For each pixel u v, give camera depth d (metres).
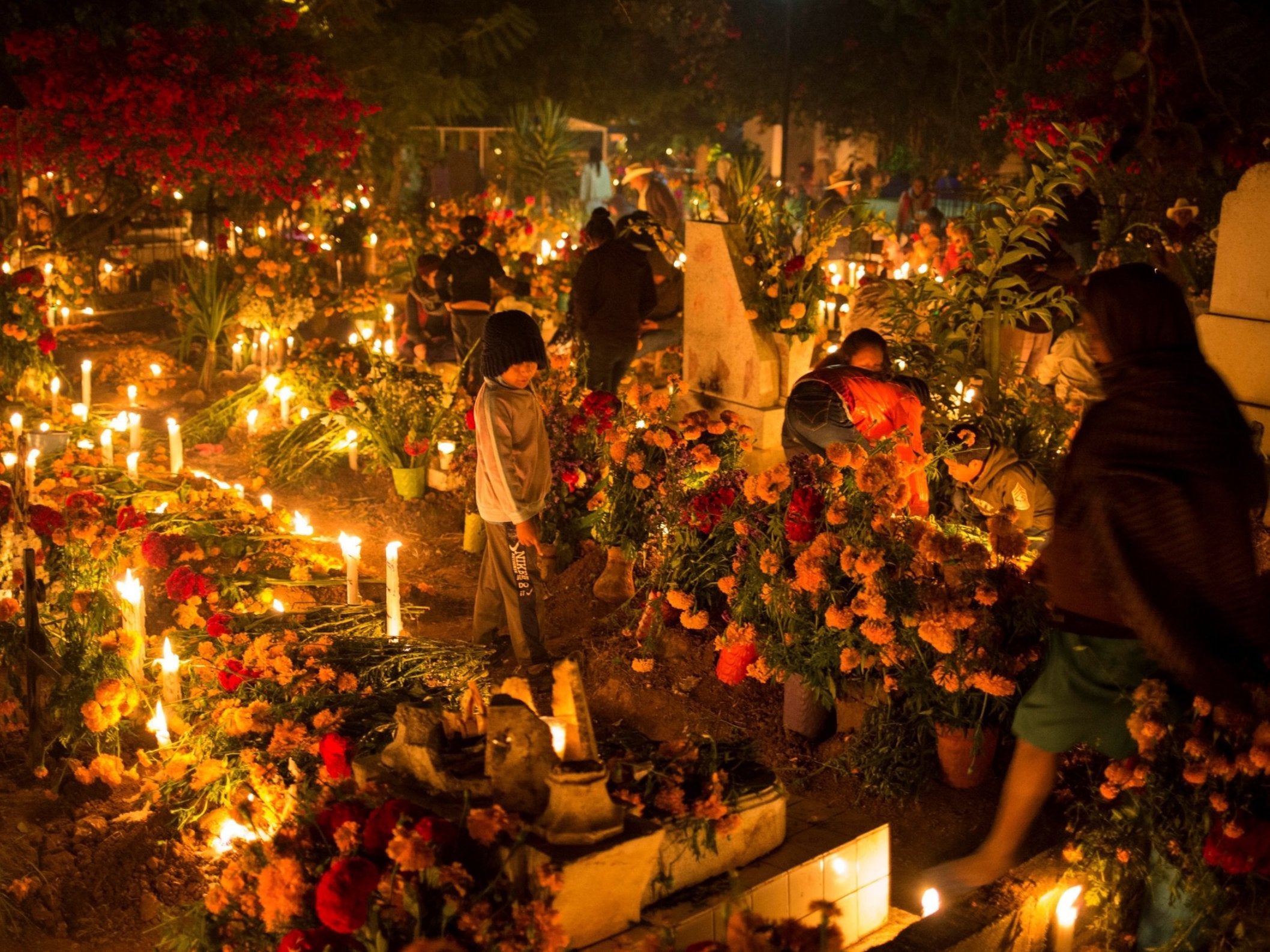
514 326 5.29
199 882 4.18
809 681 4.50
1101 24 11.80
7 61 11.29
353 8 17.50
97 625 5.35
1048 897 3.78
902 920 3.86
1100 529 3.12
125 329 13.73
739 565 4.82
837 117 23.39
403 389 8.82
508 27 21.05
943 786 4.37
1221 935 3.52
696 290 7.70
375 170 19.44
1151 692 3.24
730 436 6.02
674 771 3.60
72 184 13.74
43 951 3.93
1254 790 3.45
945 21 19.31
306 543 7.20
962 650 4.07
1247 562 3.02
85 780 4.72
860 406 5.34
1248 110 12.29
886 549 4.30
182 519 7.15
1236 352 6.16
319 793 3.76
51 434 8.64
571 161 22.59
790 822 3.93
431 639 5.40
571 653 5.68
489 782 3.25
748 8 23.86
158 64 11.27
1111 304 3.18
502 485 5.37
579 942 3.12
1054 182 6.90
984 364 7.04
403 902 2.91
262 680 4.74
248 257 11.98
